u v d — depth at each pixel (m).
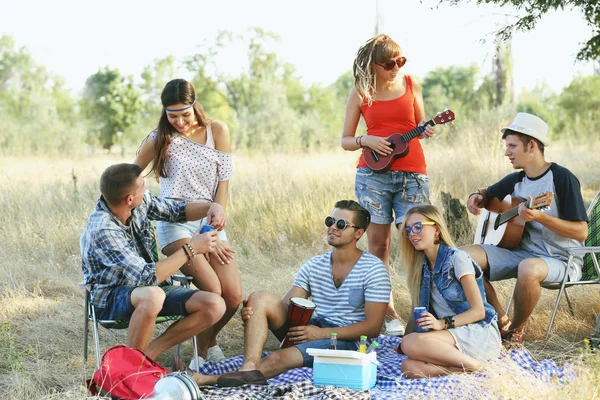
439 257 4.67
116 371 3.92
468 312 4.50
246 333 4.55
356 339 4.72
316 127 39.03
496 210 5.44
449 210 8.11
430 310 4.76
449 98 50.56
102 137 43.06
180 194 5.04
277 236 8.54
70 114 46.44
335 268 4.92
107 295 4.36
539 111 38.66
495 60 23.98
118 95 43.78
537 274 4.88
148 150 5.05
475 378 4.02
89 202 9.76
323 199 9.27
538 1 7.09
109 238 4.33
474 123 13.60
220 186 5.11
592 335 5.15
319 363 4.26
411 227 4.67
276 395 4.10
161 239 4.96
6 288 6.79
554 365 4.42
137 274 4.27
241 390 4.16
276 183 10.22
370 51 5.50
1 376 4.68
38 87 46.75
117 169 4.39
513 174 5.38
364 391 4.09
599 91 34.50
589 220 5.43
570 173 5.05
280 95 39.41
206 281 4.71
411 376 4.43
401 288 6.38
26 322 5.94
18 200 9.61
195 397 3.69
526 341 5.20
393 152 5.53
